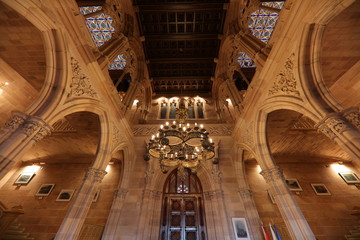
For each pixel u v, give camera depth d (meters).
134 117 12.55
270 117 8.09
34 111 4.76
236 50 9.98
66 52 5.29
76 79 5.74
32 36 5.72
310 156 12.12
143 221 7.97
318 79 4.89
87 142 10.59
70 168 12.19
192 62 13.42
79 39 5.64
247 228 7.65
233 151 10.29
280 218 9.32
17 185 11.16
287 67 5.56
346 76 6.64
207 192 9.20
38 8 4.46
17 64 6.59
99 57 7.05
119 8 9.64
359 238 8.34
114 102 7.90
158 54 13.09
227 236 7.46
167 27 11.46
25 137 4.27
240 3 9.69
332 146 10.95
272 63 6.05
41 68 6.71
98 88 6.80
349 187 10.72
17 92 7.45
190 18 11.17
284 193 6.16
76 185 11.24
